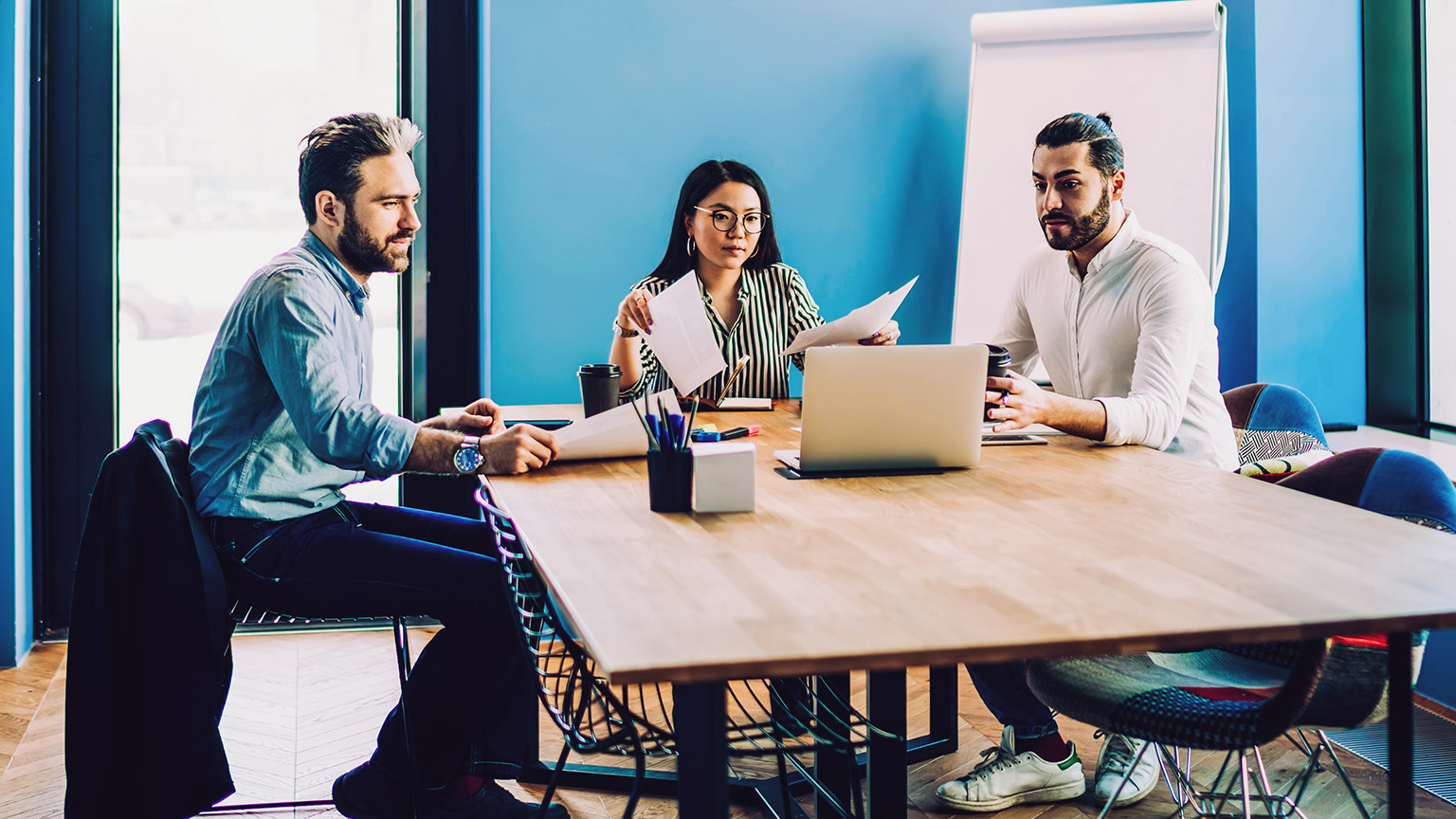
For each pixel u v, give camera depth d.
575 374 3.42
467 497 3.38
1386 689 1.52
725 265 2.84
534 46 3.26
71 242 3.11
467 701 1.96
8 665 2.97
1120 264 2.52
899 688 1.62
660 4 3.32
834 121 3.49
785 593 1.24
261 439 1.98
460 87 3.30
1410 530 1.53
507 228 3.32
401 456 1.92
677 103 3.38
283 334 1.91
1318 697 1.55
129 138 3.14
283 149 3.26
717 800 1.15
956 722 2.48
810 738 2.36
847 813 1.64
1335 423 3.52
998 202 3.41
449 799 2.06
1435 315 3.45
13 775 2.32
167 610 1.73
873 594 1.23
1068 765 2.28
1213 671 1.81
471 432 2.09
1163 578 1.30
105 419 3.18
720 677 1.03
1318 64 3.38
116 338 3.17
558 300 3.38
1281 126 3.38
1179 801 1.92
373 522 2.23
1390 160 3.43
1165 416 2.25
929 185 3.59
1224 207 3.27
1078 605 1.20
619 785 2.34
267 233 3.28
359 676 2.96
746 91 3.42
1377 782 2.32
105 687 1.71
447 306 3.37
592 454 2.05
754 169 3.46
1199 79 3.28
